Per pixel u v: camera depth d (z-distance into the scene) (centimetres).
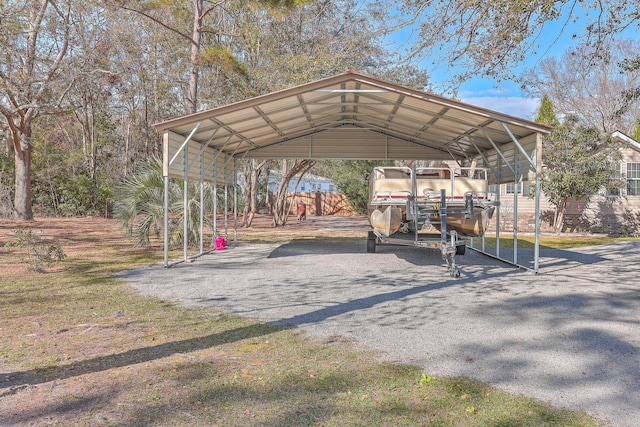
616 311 687
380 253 1409
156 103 2717
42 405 360
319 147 1750
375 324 607
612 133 2314
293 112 1280
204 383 404
